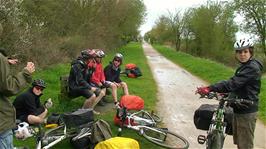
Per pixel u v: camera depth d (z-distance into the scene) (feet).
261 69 16.70
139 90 42.63
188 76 63.10
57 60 54.44
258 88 16.74
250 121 16.83
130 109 24.13
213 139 16.17
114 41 125.29
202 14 142.31
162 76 61.00
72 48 65.41
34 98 22.52
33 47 48.62
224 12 140.05
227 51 140.97
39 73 43.52
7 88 11.72
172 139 22.57
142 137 22.94
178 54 128.26
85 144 19.65
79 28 82.94
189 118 30.35
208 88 16.29
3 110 12.23
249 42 16.34
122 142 16.40
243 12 135.64
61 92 29.81
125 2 126.31
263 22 133.80
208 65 75.05
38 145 18.70
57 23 73.00
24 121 21.93
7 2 40.37
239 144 17.26
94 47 87.40
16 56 42.55
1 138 12.31
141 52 140.46
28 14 54.19
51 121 22.31
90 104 27.27
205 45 143.64
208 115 16.87
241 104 16.56
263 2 131.44
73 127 20.02
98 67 30.60
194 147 22.53
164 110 33.12
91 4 88.07
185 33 162.20
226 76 58.70
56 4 72.43
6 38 40.40
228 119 16.62
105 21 105.40
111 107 31.09
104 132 19.63
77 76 27.66
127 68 54.70
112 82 32.19
